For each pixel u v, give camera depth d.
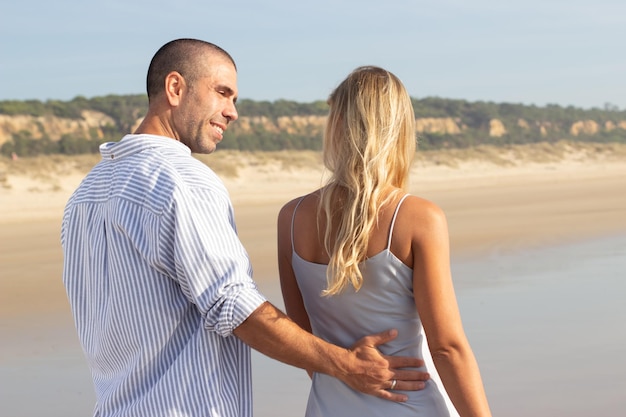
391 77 2.63
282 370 5.97
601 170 47.25
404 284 2.57
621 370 5.70
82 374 6.05
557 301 8.20
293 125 53.16
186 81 2.71
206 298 2.46
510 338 6.66
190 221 2.46
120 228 2.55
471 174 44.03
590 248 12.62
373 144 2.55
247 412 2.62
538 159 51.03
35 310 8.58
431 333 2.55
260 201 26.30
